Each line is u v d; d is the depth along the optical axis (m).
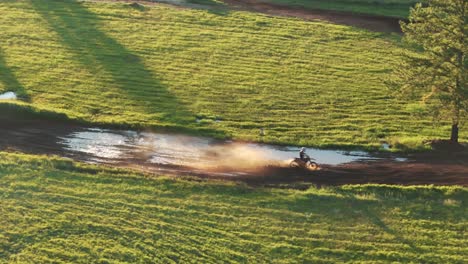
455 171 41.84
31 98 48.72
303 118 48.31
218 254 33.41
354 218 36.53
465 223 36.28
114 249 33.28
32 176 38.88
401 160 43.19
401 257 33.62
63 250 33.00
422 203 38.16
